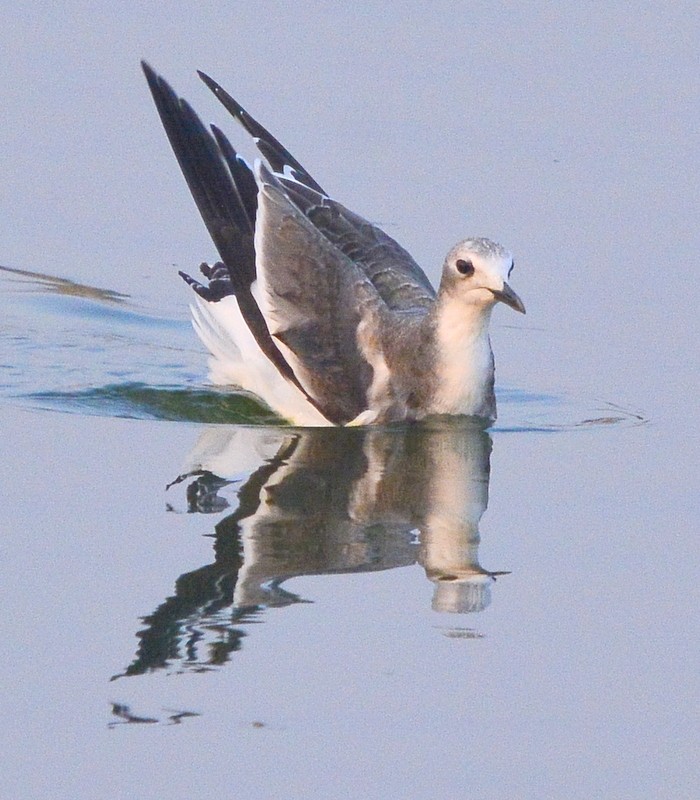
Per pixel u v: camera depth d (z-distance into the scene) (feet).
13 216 66.28
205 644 32.73
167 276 62.13
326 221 52.54
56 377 51.42
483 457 45.03
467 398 48.57
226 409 49.29
